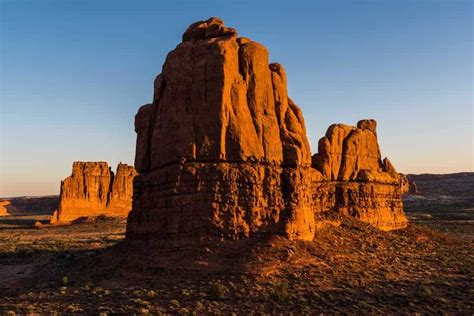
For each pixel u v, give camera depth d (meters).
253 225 31.08
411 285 29.11
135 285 28.41
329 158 45.31
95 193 137.88
